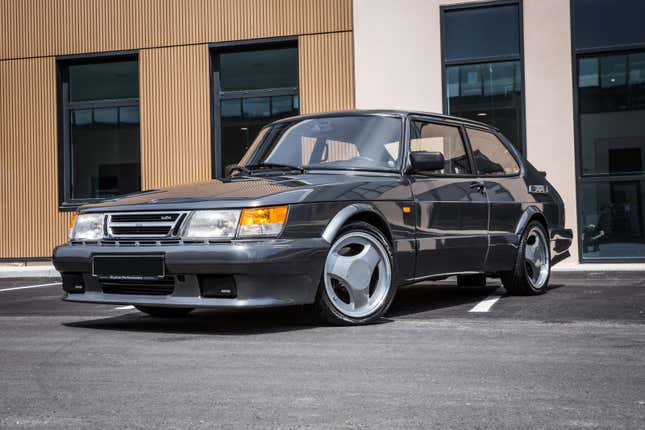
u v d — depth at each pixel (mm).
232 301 4172
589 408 2566
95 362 3477
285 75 12461
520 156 6520
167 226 4371
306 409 2590
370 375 3111
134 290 4508
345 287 4566
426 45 11242
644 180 10555
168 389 2912
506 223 5949
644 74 10602
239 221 4227
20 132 13195
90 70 13266
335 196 4512
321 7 11922
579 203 10711
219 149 12633
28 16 13141
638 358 3428
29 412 2604
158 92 12602
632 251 10586
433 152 5023
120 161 13102
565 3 10750
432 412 2535
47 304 6387
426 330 4324
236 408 2617
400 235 4875
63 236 13062
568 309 5266
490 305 5566
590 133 10750
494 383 2949
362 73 11492
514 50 10969
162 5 12586
